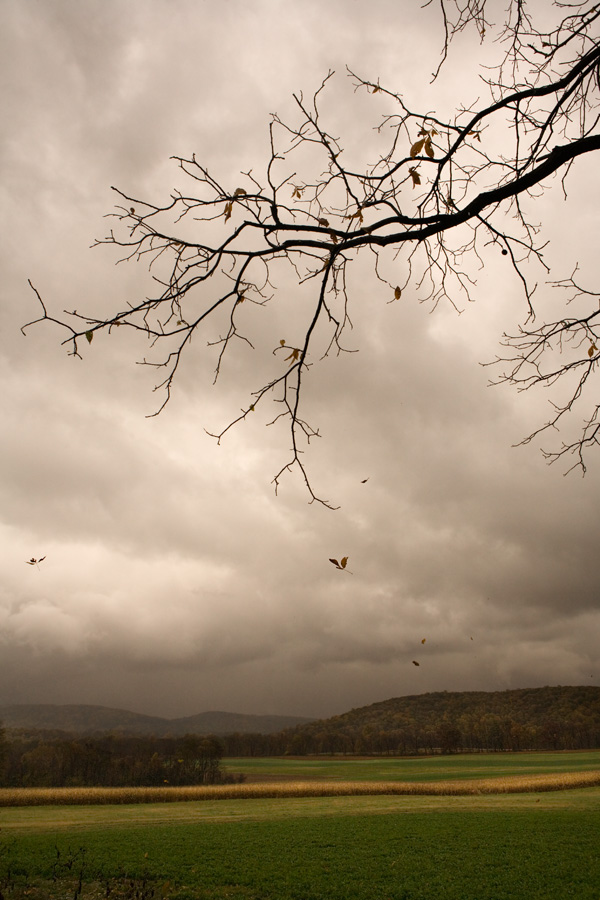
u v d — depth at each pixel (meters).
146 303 2.46
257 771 90.75
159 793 46.78
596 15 3.07
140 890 18.14
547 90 2.82
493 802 39.41
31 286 2.24
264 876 20.14
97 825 31.38
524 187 2.60
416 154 2.86
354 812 35.47
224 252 2.59
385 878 19.83
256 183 2.61
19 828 30.45
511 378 3.96
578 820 29.44
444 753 134.25
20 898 16.86
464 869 20.69
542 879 19.06
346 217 2.93
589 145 2.49
